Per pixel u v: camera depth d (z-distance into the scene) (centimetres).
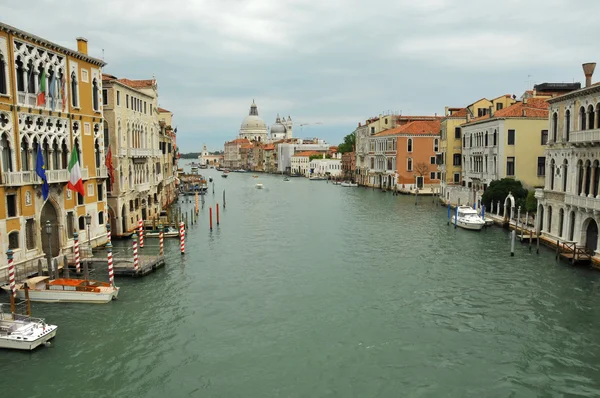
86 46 3041
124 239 3662
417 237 3781
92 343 1822
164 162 5800
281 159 17162
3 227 2258
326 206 6272
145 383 1557
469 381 1562
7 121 2297
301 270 2839
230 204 6700
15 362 1670
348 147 13638
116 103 3562
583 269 2670
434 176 7775
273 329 1969
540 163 4462
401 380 1572
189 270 2841
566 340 1833
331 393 1503
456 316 2080
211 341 1858
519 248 3247
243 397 1483
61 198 2703
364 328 1972
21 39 2383
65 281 2278
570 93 2898
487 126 4750
